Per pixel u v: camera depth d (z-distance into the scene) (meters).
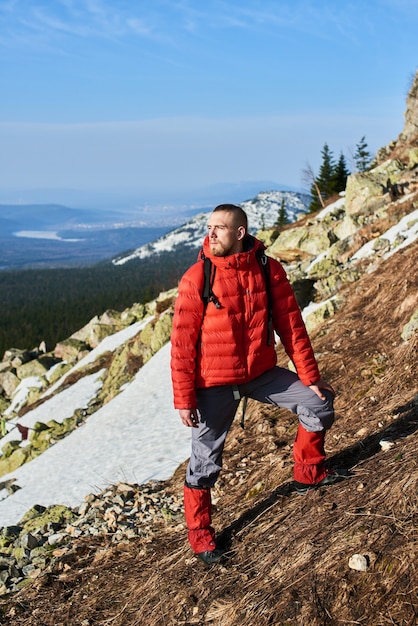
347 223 21.23
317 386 4.37
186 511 4.56
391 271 12.23
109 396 20.77
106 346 29.14
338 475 4.74
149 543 5.90
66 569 6.12
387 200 21.55
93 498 8.94
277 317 4.33
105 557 5.95
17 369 34.03
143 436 13.12
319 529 4.17
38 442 19.77
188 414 4.17
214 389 4.27
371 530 3.84
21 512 11.23
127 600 4.84
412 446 4.61
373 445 5.35
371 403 6.91
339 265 17.38
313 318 13.19
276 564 4.09
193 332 4.16
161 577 4.78
